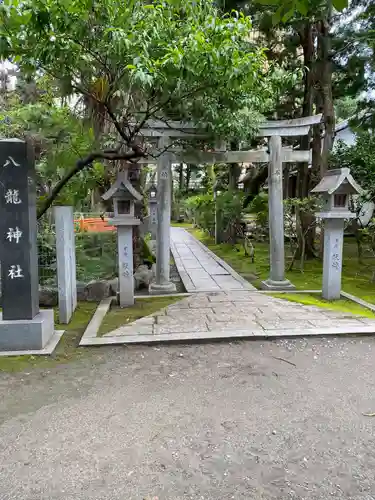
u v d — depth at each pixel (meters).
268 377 3.38
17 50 3.74
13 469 2.24
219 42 3.77
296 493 2.04
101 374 3.46
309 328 4.49
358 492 2.05
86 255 7.15
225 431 2.59
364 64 8.12
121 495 2.04
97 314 5.16
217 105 5.31
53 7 3.30
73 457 2.34
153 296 6.28
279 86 5.54
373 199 8.95
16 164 3.83
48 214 6.27
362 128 9.57
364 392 3.12
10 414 2.82
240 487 2.09
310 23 7.80
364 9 8.32
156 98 5.04
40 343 3.95
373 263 9.12
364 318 4.91
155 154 6.40
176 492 2.06
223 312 5.21
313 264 9.08
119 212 5.54
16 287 3.96
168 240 6.62
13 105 8.19
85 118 6.32
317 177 9.04
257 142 8.66
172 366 3.62
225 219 12.45
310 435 2.55
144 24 3.76
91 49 4.01
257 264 9.43
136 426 2.65
